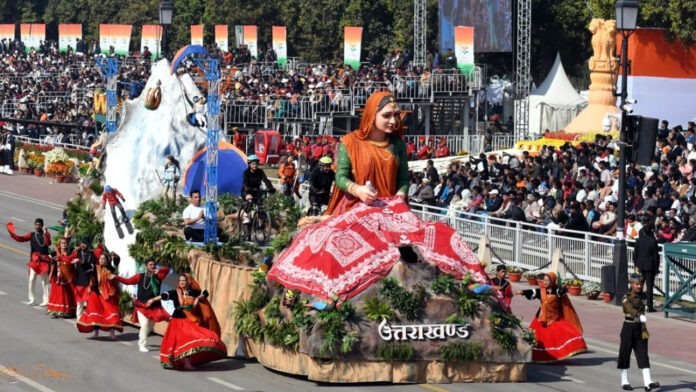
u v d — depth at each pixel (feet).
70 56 334.03
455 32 245.24
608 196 136.46
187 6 395.34
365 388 78.18
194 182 113.70
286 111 235.40
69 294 103.24
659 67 211.00
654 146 112.98
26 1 471.21
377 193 83.87
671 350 94.27
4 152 240.32
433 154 225.15
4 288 118.32
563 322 87.97
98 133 234.79
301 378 81.10
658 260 110.52
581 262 122.31
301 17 366.22
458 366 80.18
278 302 82.48
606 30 211.00
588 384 81.00
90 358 87.04
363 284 79.82
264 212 110.52
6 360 85.71
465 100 247.29
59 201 196.34
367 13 355.56
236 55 289.12
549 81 254.47
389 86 240.73
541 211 136.67
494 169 166.50
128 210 108.99
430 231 83.71
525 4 262.67
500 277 90.02
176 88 118.11
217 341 83.35
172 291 84.48
